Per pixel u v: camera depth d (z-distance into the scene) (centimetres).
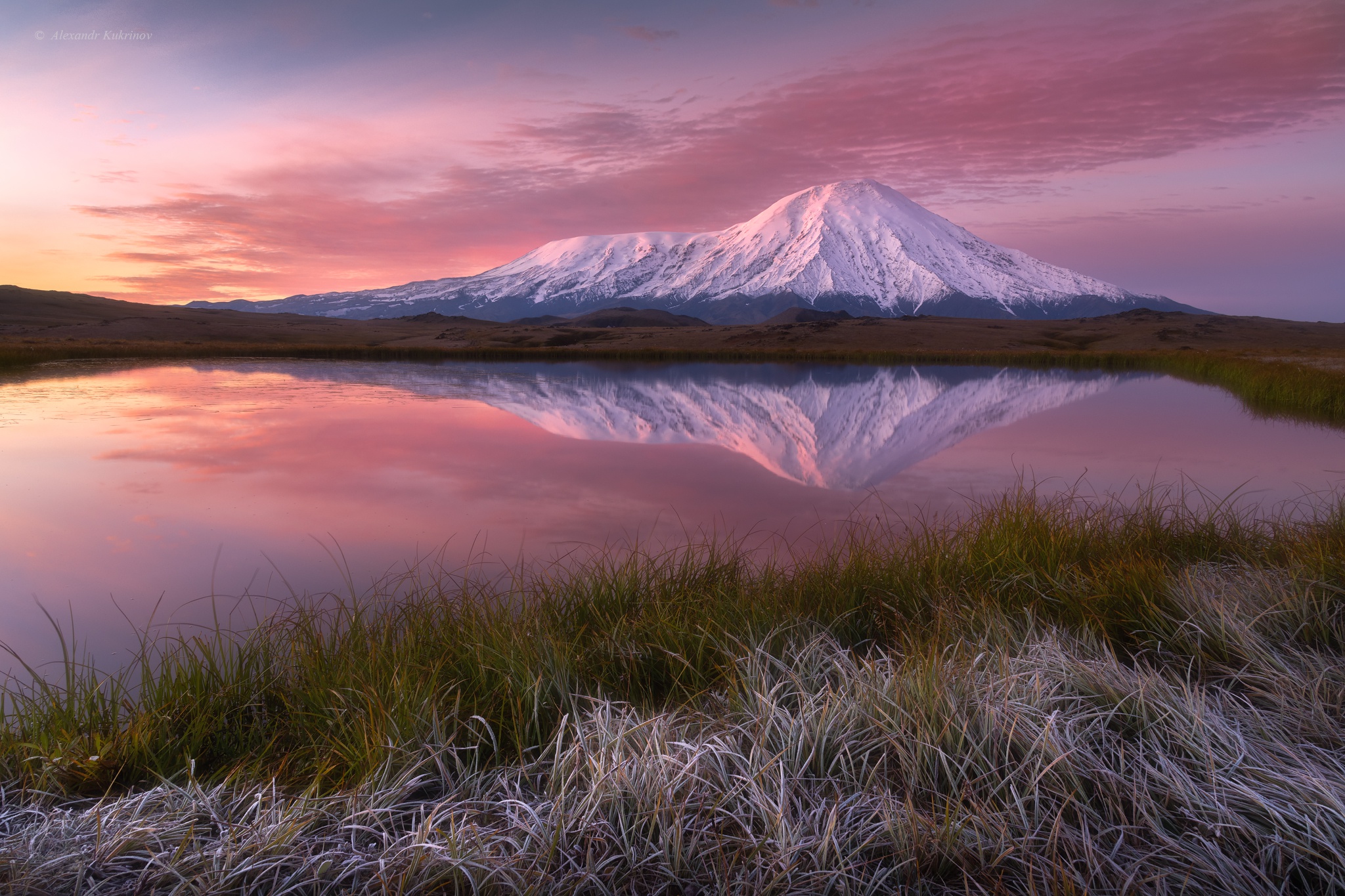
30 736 280
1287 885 191
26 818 226
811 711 262
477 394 2422
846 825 216
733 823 222
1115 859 203
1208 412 1944
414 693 283
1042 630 361
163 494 888
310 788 231
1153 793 229
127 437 1330
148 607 515
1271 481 954
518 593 472
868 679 290
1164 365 4725
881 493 918
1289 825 206
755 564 582
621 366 4916
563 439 1415
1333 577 386
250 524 753
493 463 1136
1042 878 198
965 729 239
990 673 293
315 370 3628
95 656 425
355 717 279
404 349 5847
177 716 293
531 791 242
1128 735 264
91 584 564
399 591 535
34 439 1291
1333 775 227
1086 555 491
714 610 394
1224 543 525
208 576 586
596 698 299
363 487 942
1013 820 214
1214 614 351
